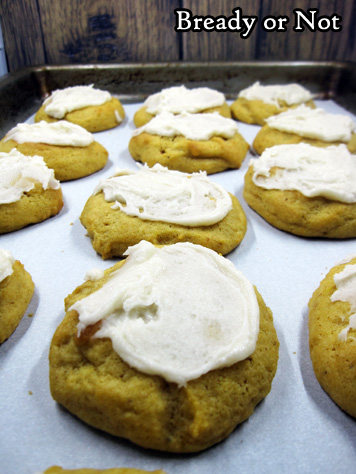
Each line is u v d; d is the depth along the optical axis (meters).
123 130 0.24
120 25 0.27
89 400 0.10
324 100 0.27
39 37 0.26
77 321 0.11
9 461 0.09
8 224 0.16
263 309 0.12
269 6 0.27
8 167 0.17
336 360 0.11
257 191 0.17
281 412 0.11
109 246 0.15
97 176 0.20
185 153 0.20
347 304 0.12
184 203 0.16
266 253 0.16
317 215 0.16
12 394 0.11
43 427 0.10
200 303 0.11
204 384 0.10
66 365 0.10
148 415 0.09
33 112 0.25
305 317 0.13
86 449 0.10
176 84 0.27
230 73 0.27
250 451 0.10
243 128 0.25
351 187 0.16
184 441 0.09
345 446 0.10
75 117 0.23
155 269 0.12
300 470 0.09
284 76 0.27
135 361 0.10
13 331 0.12
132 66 0.26
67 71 0.26
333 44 0.29
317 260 0.15
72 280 0.14
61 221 0.17
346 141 0.21
